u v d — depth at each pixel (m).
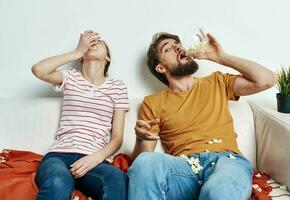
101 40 1.71
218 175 1.22
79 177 1.39
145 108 1.67
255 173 1.60
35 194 1.31
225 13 1.91
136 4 1.86
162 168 1.28
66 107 1.62
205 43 1.62
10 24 1.82
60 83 1.61
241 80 1.59
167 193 1.32
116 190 1.28
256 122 1.74
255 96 1.94
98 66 1.66
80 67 1.85
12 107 1.69
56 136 1.65
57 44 1.86
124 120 1.68
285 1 1.92
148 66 1.80
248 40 1.94
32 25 1.83
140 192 1.22
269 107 1.78
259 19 1.92
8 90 1.87
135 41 1.88
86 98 1.61
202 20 1.90
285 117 1.59
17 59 1.85
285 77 1.68
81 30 1.85
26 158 1.61
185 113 1.60
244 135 1.72
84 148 1.52
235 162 1.36
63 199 1.22
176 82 1.68
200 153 1.46
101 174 1.35
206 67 1.92
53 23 1.84
